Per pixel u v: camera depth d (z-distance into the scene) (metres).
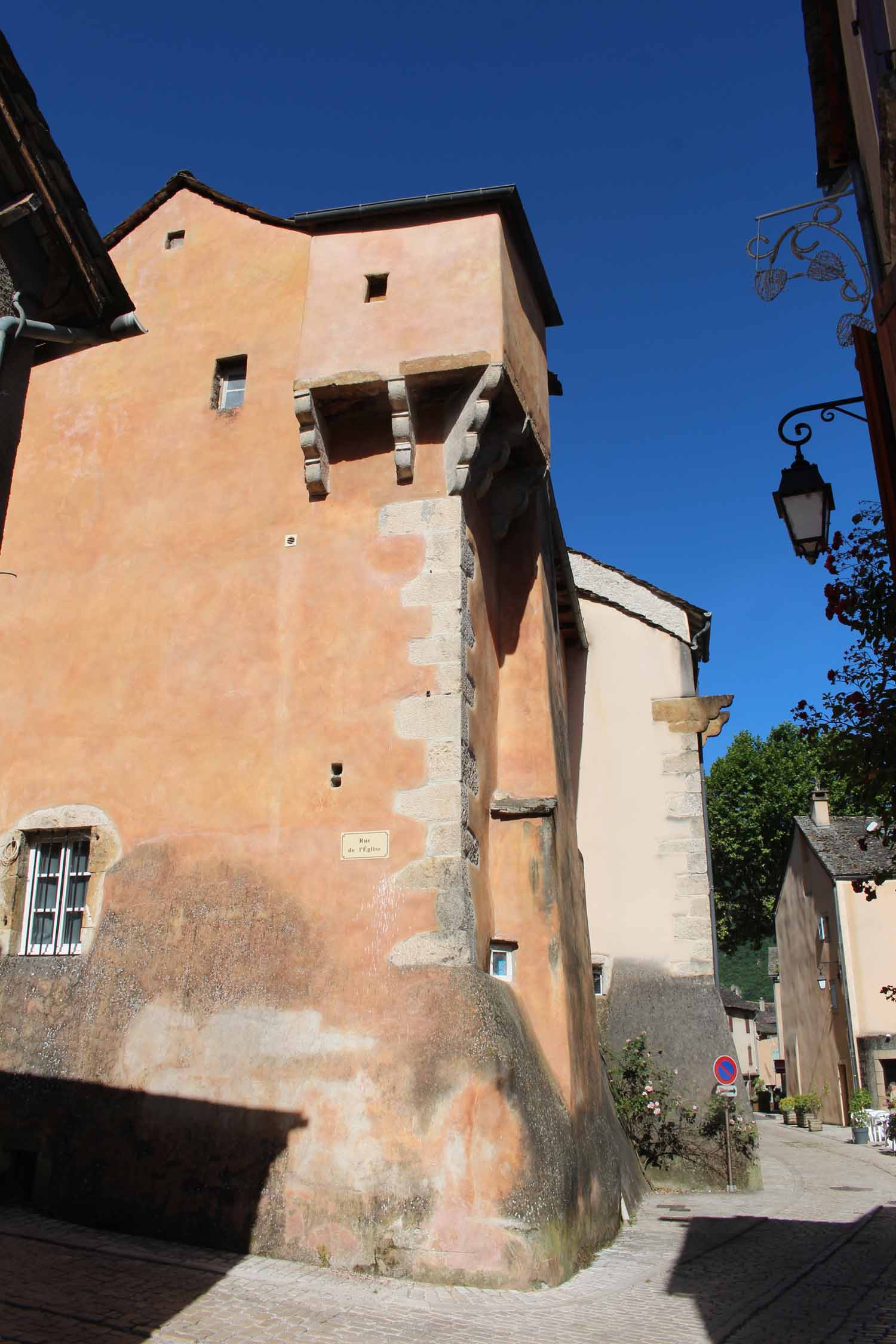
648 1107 13.41
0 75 5.90
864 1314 6.67
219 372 10.76
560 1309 6.57
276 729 9.09
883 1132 22.28
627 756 15.55
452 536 9.29
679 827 15.06
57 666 10.04
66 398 11.18
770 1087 41.09
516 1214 7.14
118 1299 5.98
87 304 6.65
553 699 11.23
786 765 36.34
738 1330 6.22
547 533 12.30
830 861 28.69
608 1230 9.28
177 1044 8.20
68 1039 8.50
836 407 7.14
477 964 8.25
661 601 16.23
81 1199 7.87
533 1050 8.46
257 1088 7.86
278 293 10.73
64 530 10.58
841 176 8.16
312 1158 7.50
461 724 8.68
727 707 15.52
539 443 10.76
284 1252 7.27
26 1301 5.74
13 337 5.96
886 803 7.89
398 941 8.08
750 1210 11.59
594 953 14.67
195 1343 5.37
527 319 10.98
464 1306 6.48
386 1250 7.09
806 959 32.19
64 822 9.38
